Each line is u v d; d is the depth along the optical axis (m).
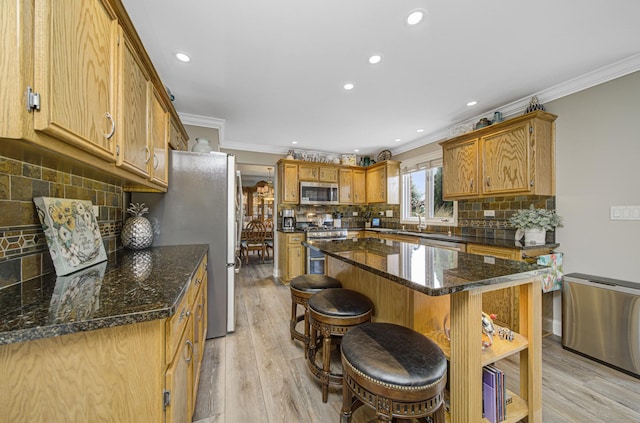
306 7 1.43
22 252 0.97
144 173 1.39
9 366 0.64
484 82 2.28
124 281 1.01
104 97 0.93
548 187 2.38
